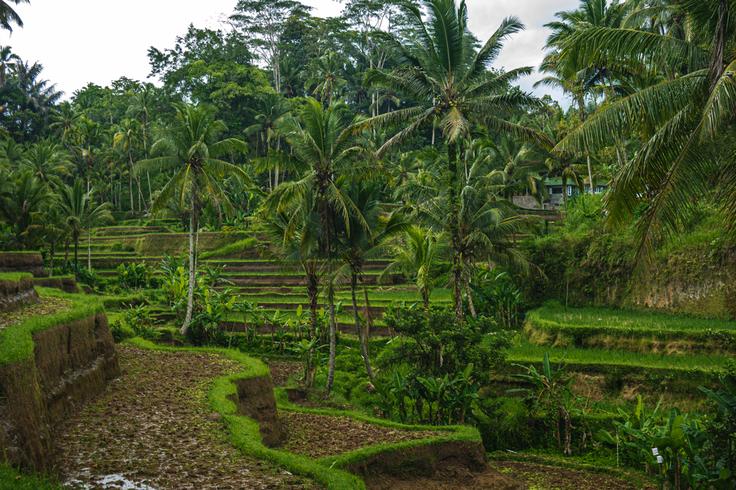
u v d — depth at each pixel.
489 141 28.14
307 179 21.83
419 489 14.89
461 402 20.27
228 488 10.27
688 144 11.72
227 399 15.66
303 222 23.14
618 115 12.30
